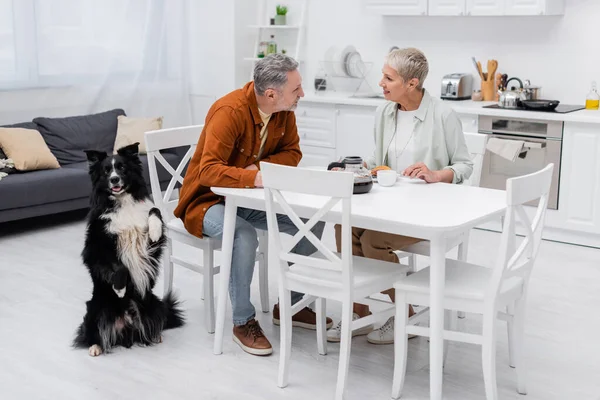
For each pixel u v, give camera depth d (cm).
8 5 547
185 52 657
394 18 583
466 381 292
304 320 343
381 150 344
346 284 265
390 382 291
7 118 559
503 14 492
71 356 314
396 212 263
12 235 500
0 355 314
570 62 506
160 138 358
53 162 523
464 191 298
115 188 303
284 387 287
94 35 598
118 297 311
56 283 404
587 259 446
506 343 326
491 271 280
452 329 311
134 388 287
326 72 606
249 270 313
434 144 329
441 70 567
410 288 265
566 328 344
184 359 311
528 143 473
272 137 327
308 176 259
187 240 338
